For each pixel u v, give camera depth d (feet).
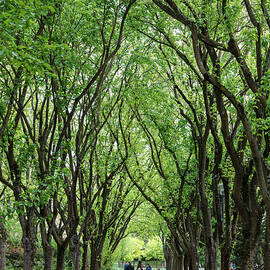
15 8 24.36
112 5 42.91
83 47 46.91
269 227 36.40
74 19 42.83
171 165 68.59
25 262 45.47
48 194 39.17
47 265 44.62
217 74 44.14
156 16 50.19
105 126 65.41
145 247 249.14
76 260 56.13
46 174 42.14
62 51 38.73
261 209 43.52
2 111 40.01
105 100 63.77
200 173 51.29
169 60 54.39
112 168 61.46
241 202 42.80
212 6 44.21
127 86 57.16
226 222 48.34
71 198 47.78
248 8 40.09
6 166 50.65
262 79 37.65
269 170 39.81
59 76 41.27
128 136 66.13
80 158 45.37
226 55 53.78
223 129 41.83
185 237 63.87
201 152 50.85
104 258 94.99
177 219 62.18
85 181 62.39
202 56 47.06
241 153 46.96
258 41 39.22
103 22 43.04
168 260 134.82
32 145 41.93
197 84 56.03
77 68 43.86
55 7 37.45
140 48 54.85
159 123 58.95
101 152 63.31
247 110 40.45
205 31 41.45
